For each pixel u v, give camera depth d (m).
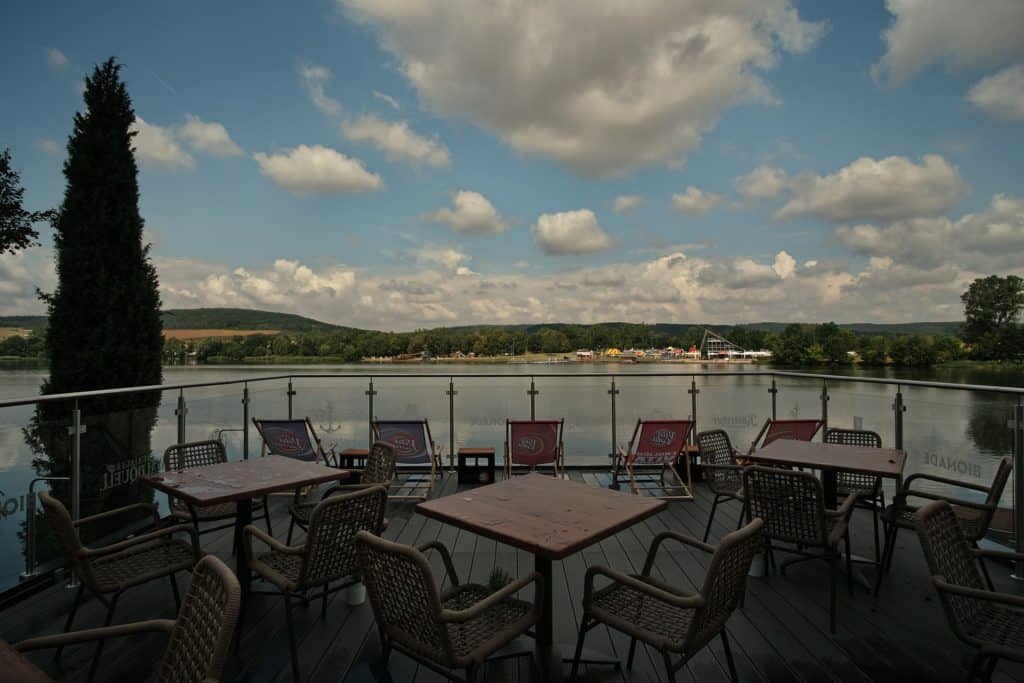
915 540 4.01
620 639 2.59
